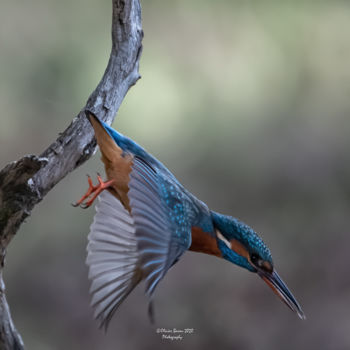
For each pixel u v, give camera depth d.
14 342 5.11
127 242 5.17
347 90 14.33
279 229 14.09
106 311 4.82
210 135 14.00
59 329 12.20
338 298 12.69
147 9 14.20
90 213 13.74
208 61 14.11
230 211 14.07
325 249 13.72
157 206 4.76
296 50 14.25
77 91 13.18
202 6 14.26
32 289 12.76
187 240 5.00
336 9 14.14
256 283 13.04
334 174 14.81
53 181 5.45
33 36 13.30
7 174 4.71
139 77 6.09
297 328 12.11
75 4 13.54
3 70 13.13
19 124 13.37
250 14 14.23
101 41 13.46
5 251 5.01
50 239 13.46
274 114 14.38
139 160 5.11
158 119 13.47
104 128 5.54
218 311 12.48
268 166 14.34
